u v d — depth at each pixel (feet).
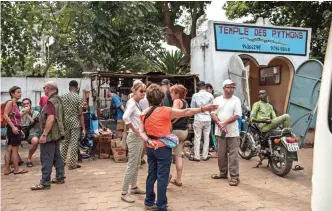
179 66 38.60
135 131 14.57
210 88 25.02
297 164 22.13
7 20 31.17
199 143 23.41
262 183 17.95
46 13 37.11
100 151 24.27
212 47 30.60
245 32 31.65
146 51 46.91
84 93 29.32
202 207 14.39
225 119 17.72
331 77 8.14
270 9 46.57
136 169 15.34
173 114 13.37
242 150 23.86
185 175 19.49
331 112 7.91
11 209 14.10
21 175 19.43
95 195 15.85
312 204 8.25
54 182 17.74
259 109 21.86
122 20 42.16
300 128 27.53
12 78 34.14
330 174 7.59
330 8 40.98
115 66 43.04
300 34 33.68
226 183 17.93
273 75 35.01
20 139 20.34
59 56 47.42
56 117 16.70
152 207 13.93
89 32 41.91
